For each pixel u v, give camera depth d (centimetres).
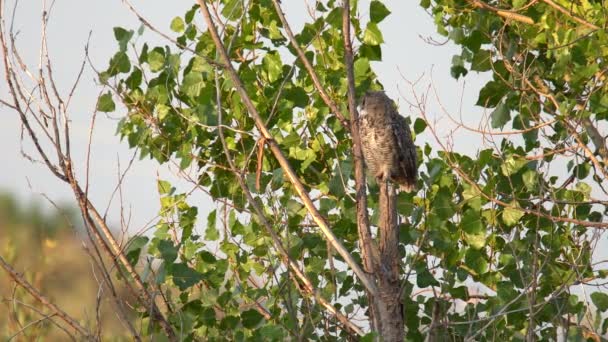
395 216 990
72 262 977
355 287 1155
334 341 1099
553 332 1116
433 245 1138
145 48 1138
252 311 1123
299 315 1124
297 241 1109
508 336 1141
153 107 1170
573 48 1194
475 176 1200
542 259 1184
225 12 1175
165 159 1202
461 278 1191
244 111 1195
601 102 1194
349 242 1185
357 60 1159
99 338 841
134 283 1052
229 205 1194
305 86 1206
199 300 1141
